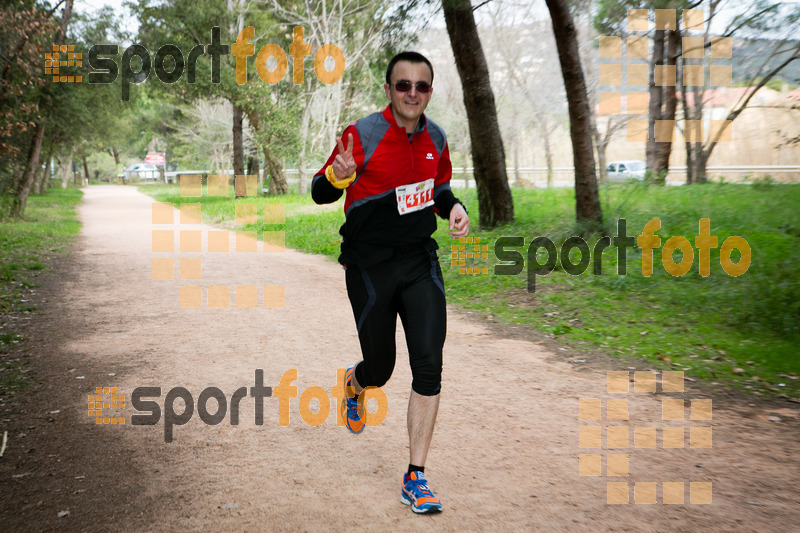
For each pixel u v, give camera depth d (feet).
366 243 10.20
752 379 16.14
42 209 89.20
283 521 9.11
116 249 46.03
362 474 10.68
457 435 12.26
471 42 41.73
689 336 20.42
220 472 10.73
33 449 11.69
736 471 10.70
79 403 14.19
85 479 10.48
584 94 35.99
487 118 43.16
